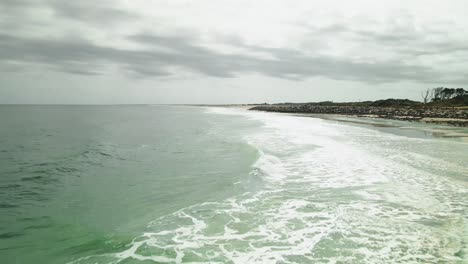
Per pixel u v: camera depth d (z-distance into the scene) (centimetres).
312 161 1354
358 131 2716
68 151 1716
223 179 1067
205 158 1466
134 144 1972
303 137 2227
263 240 609
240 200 849
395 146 1794
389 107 8456
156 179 1085
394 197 866
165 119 5016
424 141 2023
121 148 1809
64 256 554
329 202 829
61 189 975
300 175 1115
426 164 1293
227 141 2050
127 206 813
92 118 5375
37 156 1566
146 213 761
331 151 1609
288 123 3769
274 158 1419
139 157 1516
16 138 2348
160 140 2172
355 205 803
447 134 2506
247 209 780
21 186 1009
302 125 3419
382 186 973
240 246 584
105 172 1203
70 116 6094
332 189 946
